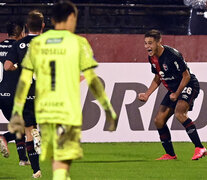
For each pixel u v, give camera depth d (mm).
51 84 16969
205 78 38438
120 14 42469
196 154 31531
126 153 34219
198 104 38406
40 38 17344
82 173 27125
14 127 17141
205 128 38531
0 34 37875
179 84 30703
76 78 16969
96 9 42219
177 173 27297
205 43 38375
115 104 38406
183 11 42312
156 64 30578
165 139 31766
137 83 38438
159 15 42594
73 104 16891
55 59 16969
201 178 25953
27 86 17531
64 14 17438
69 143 16844
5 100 26516
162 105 31469
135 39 38312
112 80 38344
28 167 28766
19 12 41781
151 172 27531
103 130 38531
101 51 38281
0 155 33156
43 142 17359
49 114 16922
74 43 17016
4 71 26500
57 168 16922
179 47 38312
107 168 28719
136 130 38594
